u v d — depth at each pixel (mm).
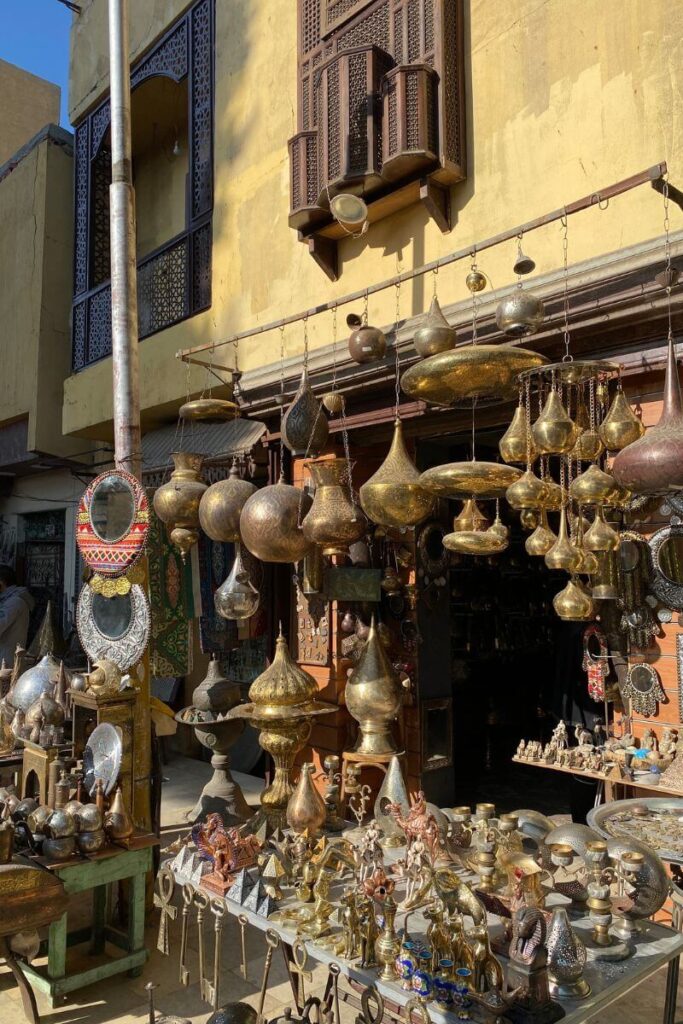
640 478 2273
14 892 2605
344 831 3016
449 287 3986
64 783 3113
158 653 5062
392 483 2682
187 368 5801
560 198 3523
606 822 2842
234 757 6574
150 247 8344
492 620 6070
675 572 3262
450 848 2508
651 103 3223
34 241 8320
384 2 4223
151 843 3100
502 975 1821
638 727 3436
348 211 3428
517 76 3750
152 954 3238
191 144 6137
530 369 2514
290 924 2193
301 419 3191
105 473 3711
